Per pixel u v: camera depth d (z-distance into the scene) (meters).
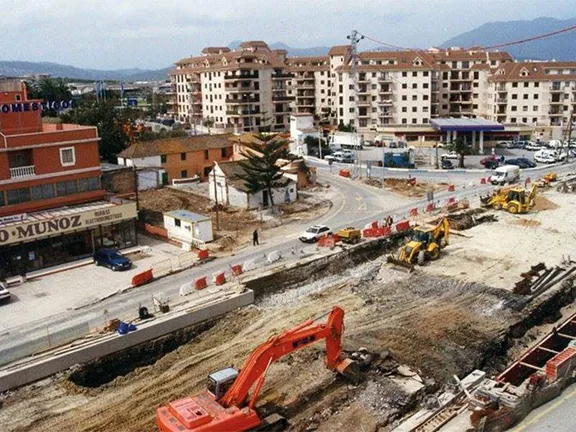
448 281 47.47
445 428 27.56
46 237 50.56
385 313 42.00
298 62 159.25
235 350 37.41
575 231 60.31
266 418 28.73
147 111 173.50
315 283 49.31
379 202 72.38
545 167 96.00
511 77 131.00
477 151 108.88
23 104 57.12
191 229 56.22
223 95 137.12
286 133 127.44
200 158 86.81
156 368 35.88
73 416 30.55
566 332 38.56
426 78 132.12
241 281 46.41
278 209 69.25
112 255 51.31
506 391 29.84
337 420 29.52
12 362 34.53
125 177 66.56
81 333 37.59
